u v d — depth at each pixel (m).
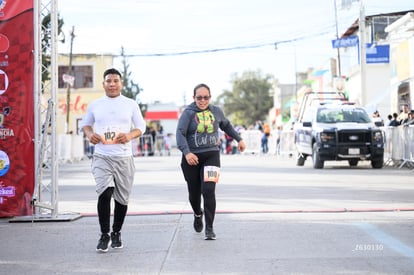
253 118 114.81
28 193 11.43
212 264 7.44
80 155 39.72
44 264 7.64
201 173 9.13
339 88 40.88
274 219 10.72
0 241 9.20
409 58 32.19
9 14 11.38
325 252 7.98
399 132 23.92
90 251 8.38
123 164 8.41
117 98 8.52
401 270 7.00
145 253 8.16
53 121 11.41
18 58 11.40
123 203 8.55
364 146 23.08
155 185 18.16
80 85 57.62
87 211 12.48
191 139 9.06
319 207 12.20
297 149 27.16
